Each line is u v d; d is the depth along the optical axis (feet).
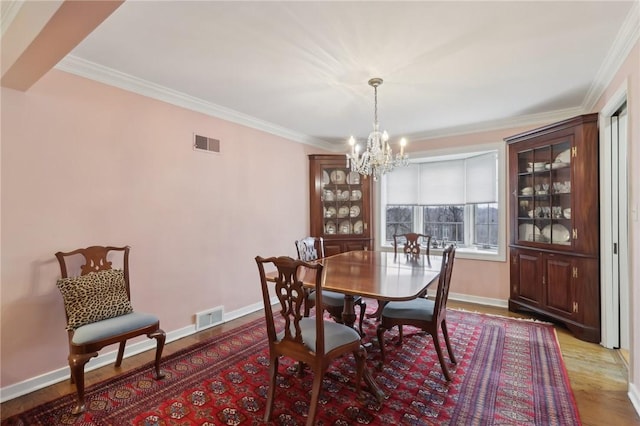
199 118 10.51
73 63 7.49
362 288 6.62
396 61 7.61
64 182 7.50
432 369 7.74
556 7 5.60
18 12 4.88
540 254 10.94
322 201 15.65
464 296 13.80
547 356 8.36
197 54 7.28
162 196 9.46
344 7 5.58
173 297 9.74
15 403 6.57
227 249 11.46
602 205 9.09
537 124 12.07
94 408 6.33
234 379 7.38
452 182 15.08
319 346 5.59
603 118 8.98
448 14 5.78
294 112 11.54
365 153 9.10
